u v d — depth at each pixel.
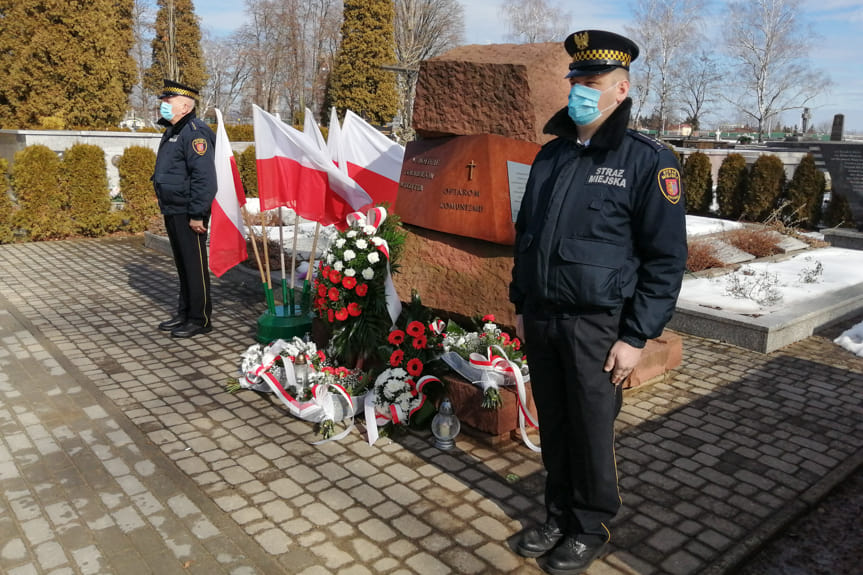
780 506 3.38
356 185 5.42
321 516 3.24
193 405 4.60
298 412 4.33
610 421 2.74
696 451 3.97
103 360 5.46
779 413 4.52
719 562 2.92
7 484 3.52
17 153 10.80
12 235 10.74
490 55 4.62
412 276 4.89
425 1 49.22
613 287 2.55
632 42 2.61
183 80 48.78
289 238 9.45
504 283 4.39
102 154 11.48
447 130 4.73
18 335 6.09
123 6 25.83
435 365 4.27
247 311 6.92
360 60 38.69
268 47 54.62
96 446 3.97
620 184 2.55
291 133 5.32
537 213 2.78
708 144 30.61
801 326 6.06
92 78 17.39
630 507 3.37
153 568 2.83
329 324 4.93
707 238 9.38
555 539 2.97
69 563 2.87
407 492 3.48
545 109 4.33
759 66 48.66
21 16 16.50
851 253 9.48
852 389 4.95
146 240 10.76
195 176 5.72
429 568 2.86
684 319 6.29
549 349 2.76
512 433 4.11
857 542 3.16
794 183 12.88
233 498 3.40
